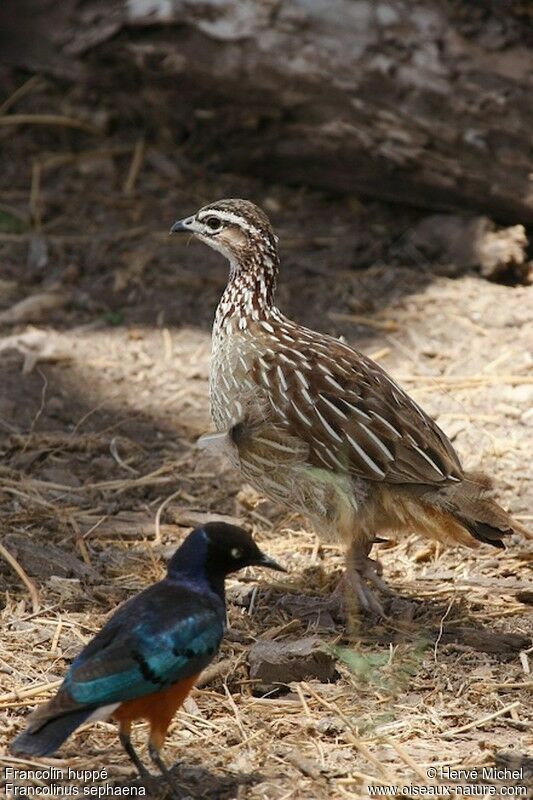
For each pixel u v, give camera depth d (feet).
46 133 58.03
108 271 50.47
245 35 49.08
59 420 42.34
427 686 29.37
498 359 44.73
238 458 33.73
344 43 48.19
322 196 54.54
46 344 46.03
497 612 32.45
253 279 35.65
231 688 29.43
